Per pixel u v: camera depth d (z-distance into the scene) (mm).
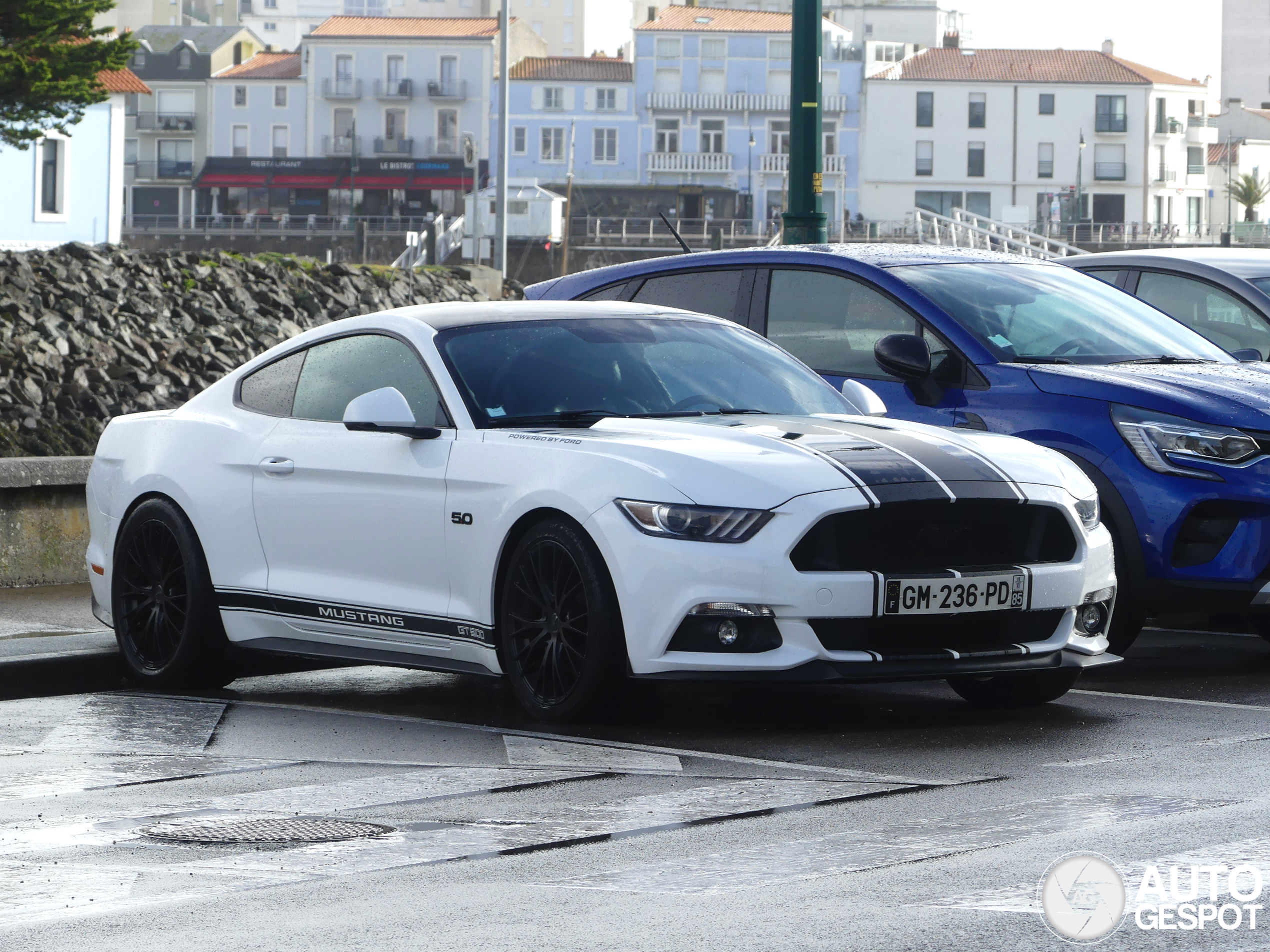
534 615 19078
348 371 21812
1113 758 17000
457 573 19641
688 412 20672
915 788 15633
